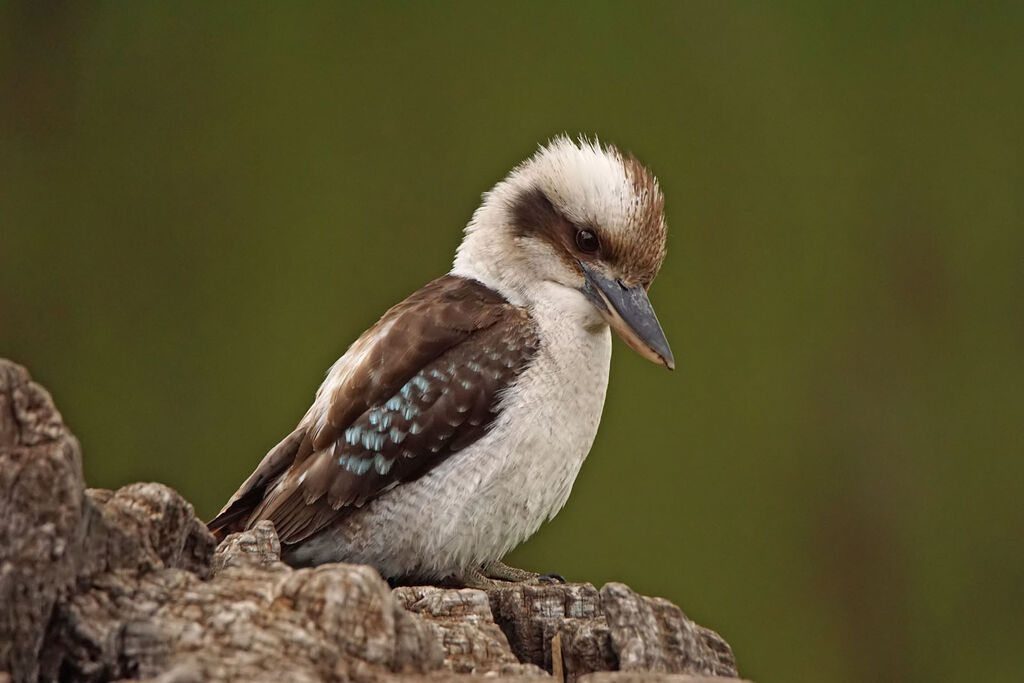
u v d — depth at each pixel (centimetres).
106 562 577
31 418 548
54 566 543
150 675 546
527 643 773
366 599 575
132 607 564
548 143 1155
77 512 548
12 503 536
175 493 627
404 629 590
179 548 629
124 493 620
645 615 682
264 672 536
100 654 549
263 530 706
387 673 563
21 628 537
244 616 563
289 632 557
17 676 536
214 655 546
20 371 550
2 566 532
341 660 557
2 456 538
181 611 566
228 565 672
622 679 590
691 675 642
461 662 664
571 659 693
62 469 544
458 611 723
